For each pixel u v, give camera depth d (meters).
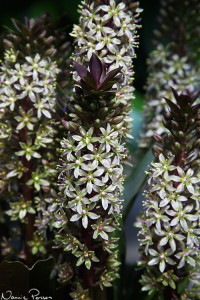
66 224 0.53
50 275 0.55
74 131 0.51
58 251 0.57
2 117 0.57
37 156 0.57
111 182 0.52
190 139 0.53
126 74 0.54
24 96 0.56
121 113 0.53
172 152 0.53
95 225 0.52
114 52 0.53
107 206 0.51
